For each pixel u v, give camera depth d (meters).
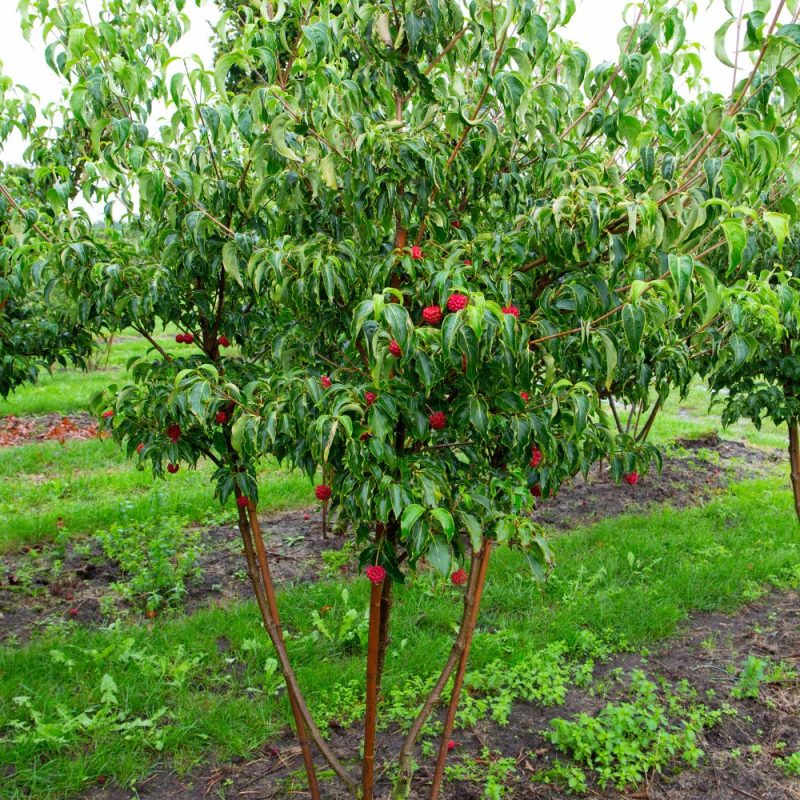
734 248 1.87
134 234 3.33
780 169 2.60
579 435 2.10
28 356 4.54
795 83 2.05
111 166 2.52
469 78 2.70
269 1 2.54
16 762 3.19
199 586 5.09
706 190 2.16
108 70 2.48
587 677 3.92
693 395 12.77
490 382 2.19
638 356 2.84
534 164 2.73
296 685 2.81
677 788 3.20
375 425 2.02
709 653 4.26
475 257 2.36
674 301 2.12
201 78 2.53
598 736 3.34
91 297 2.79
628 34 2.59
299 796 3.11
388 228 2.36
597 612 4.59
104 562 5.43
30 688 3.68
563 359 2.43
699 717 3.61
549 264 2.30
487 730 3.57
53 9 2.76
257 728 3.50
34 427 9.91
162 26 3.20
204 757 3.34
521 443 2.14
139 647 4.14
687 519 6.43
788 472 8.35
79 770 3.15
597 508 6.90
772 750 3.42
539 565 2.34
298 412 2.21
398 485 2.04
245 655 4.12
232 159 2.85
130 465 8.00
